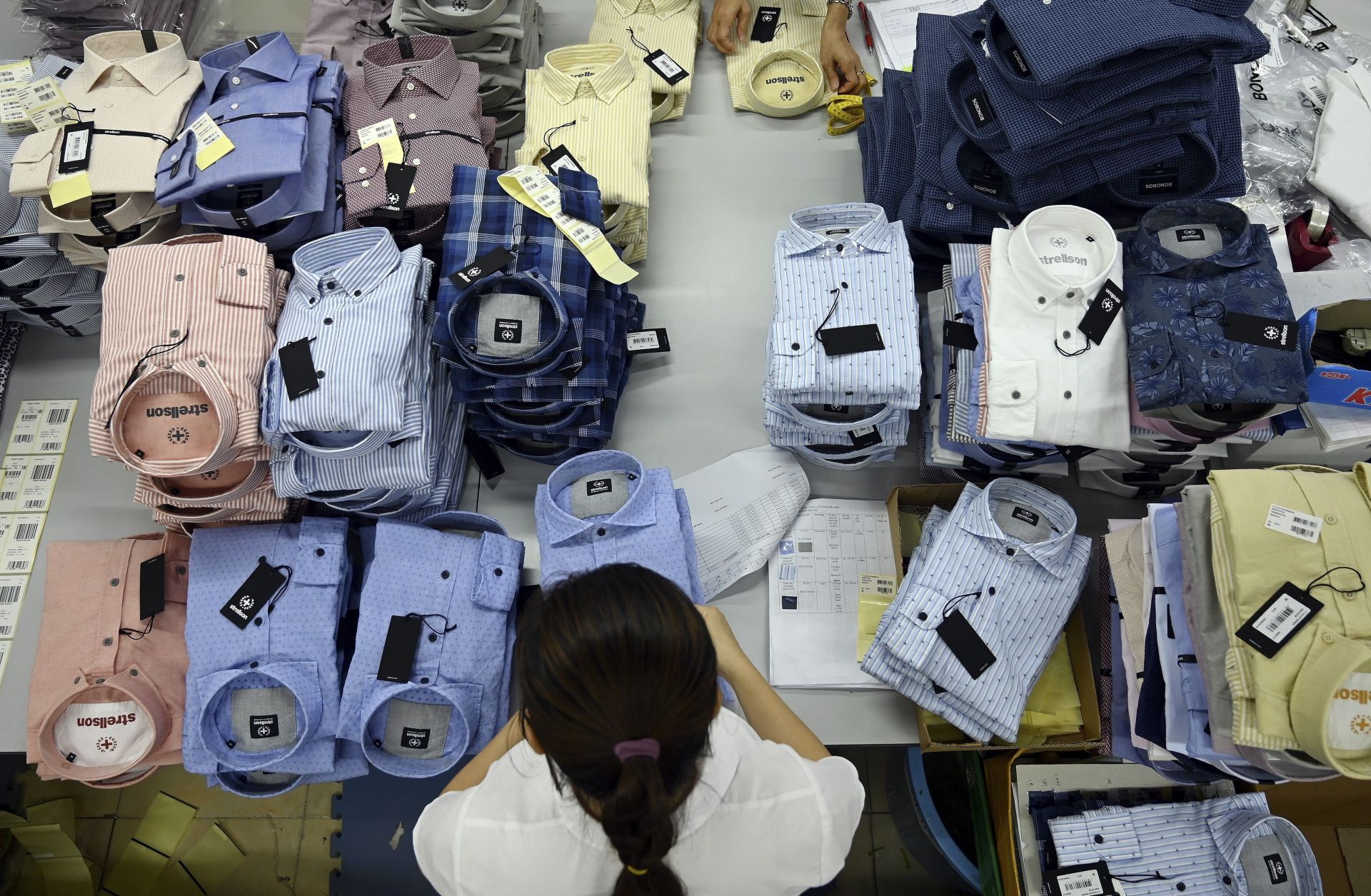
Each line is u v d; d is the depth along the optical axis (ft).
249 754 6.04
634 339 7.71
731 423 7.70
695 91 9.15
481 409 6.81
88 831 8.73
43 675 6.32
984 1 6.72
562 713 3.16
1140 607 6.00
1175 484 7.18
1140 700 5.72
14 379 7.93
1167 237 6.43
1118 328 6.06
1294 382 5.65
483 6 8.26
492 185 6.76
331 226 7.42
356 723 5.97
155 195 7.08
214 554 6.38
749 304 8.13
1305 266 7.80
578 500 6.41
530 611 3.46
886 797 8.79
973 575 6.14
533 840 3.76
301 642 6.21
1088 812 6.02
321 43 8.36
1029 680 6.07
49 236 7.20
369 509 6.63
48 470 7.59
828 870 3.93
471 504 7.43
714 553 7.02
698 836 3.77
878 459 7.34
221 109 7.23
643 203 7.59
